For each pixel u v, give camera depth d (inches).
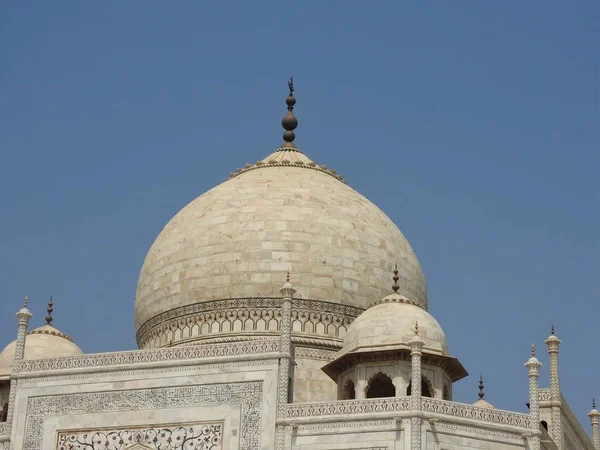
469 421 4402.1
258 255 5472.4
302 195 5689.0
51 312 5600.4
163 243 5753.0
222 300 5457.7
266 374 4532.5
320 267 5472.4
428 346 4845.0
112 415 4635.8
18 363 4798.2
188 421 4552.2
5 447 4690.0
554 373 5123.0
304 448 4409.5
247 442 4466.0
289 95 6353.3
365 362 4832.7
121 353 4712.1
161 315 5605.3
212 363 4601.4
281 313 5113.2
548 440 4682.6
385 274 5610.2
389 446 4335.6
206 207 5738.2
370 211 5802.2
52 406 4707.2
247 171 6018.7
